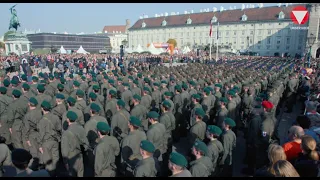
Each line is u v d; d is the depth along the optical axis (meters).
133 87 13.33
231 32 102.06
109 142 5.86
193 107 9.41
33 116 7.71
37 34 104.69
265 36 94.50
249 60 44.78
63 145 6.24
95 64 34.53
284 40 90.50
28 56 41.22
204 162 5.03
